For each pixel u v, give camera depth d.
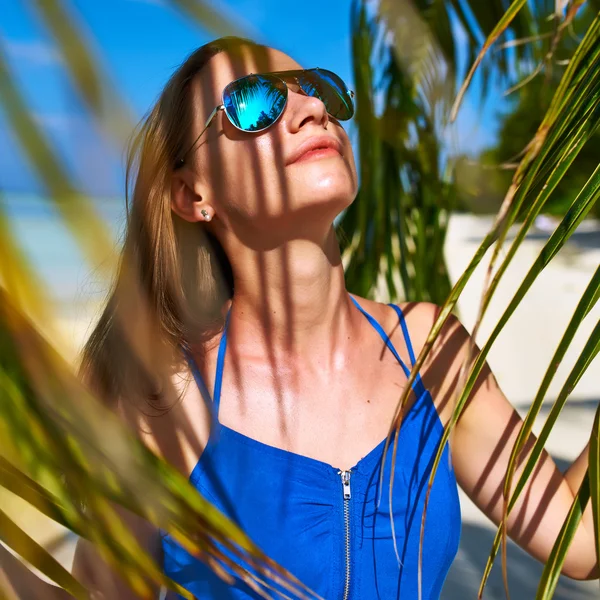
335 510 1.09
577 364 0.61
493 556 0.66
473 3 1.49
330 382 1.19
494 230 0.62
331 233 1.22
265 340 1.20
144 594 0.47
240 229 1.20
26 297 0.28
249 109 1.11
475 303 7.30
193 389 1.15
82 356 0.91
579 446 3.54
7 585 0.64
